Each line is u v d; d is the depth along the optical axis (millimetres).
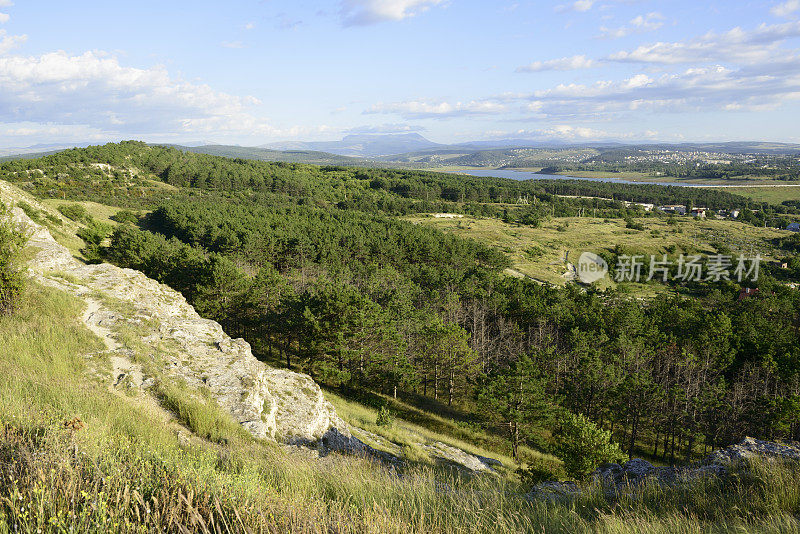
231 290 45125
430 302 60281
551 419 33125
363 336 38469
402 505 5754
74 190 133250
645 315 61562
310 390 18109
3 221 15742
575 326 53031
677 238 151125
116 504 3752
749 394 43000
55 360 11641
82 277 21562
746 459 8492
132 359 13305
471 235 143875
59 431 5711
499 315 58875
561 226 167750
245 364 15547
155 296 23062
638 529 5594
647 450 41062
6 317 13750
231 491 4652
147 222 110562
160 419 10188
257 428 12328
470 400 44656
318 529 4145
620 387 36812
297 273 77250
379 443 20391
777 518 5402
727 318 55000
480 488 8055
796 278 114688
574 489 9570
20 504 3566
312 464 8664
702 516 6512
